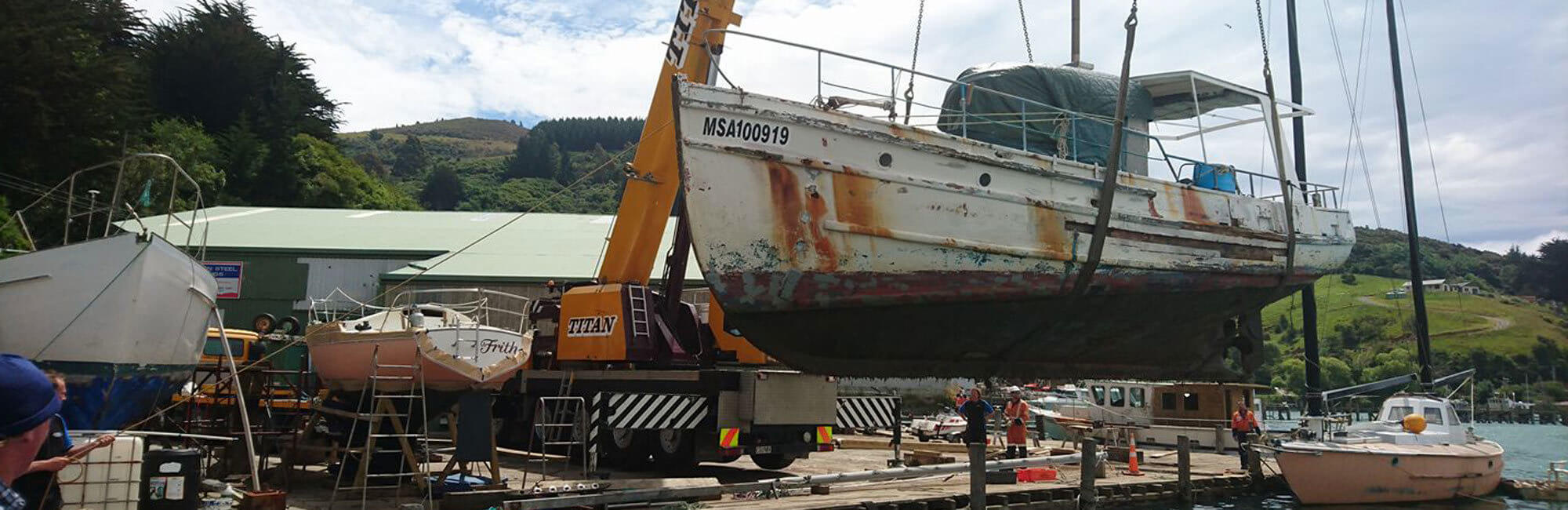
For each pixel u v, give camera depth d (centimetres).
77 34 3294
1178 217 1253
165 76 5534
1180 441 1389
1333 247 1498
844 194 1034
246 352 1361
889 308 1084
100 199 3017
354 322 1130
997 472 1323
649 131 1254
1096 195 1180
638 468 1295
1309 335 2153
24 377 232
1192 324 1320
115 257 902
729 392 1153
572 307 1280
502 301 2723
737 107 998
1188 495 1373
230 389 1224
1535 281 6988
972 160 1094
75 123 2988
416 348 1023
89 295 892
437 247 2973
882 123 1051
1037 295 1146
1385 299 6712
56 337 886
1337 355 5991
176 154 4362
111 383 895
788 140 1016
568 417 1278
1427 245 8569
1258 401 2764
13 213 2580
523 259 2895
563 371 1278
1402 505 1388
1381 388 2022
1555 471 1617
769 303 1031
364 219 3394
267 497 841
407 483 1112
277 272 2867
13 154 2841
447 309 1180
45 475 432
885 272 1057
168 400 1048
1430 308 6588
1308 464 1355
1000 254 1105
